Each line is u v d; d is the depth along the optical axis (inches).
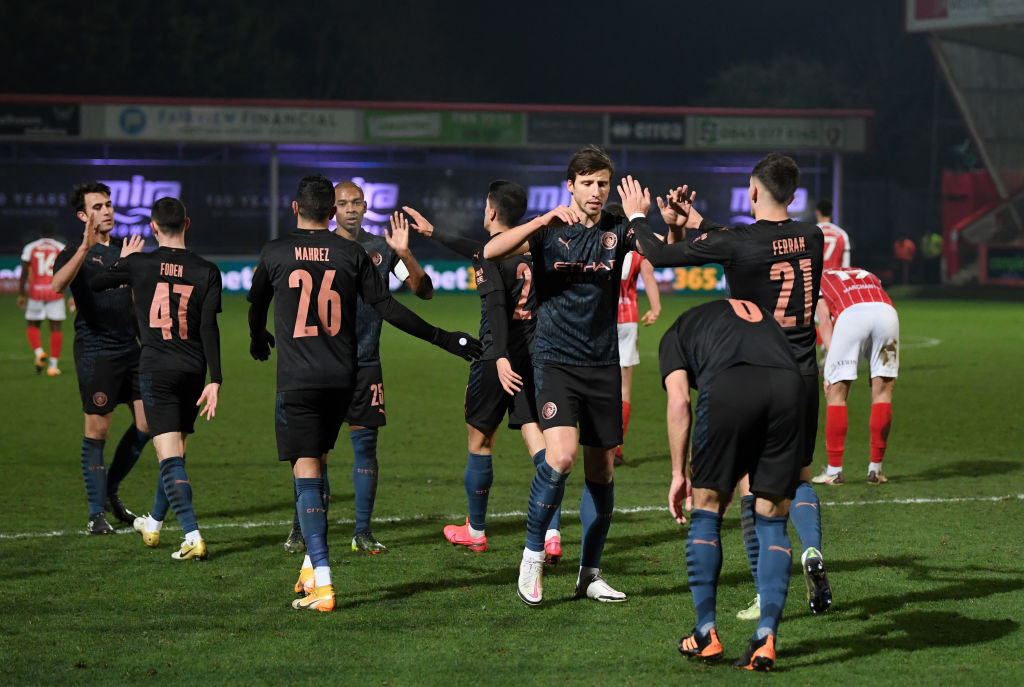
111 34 6215.6
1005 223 5324.8
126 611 738.2
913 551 888.9
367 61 7347.4
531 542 748.0
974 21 4835.1
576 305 732.7
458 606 751.7
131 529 984.3
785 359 618.8
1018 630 693.3
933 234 5792.3
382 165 5191.9
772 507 625.0
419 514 1047.6
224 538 951.6
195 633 691.4
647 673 619.8
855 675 614.5
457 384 2065.7
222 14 6673.2
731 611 741.9
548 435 735.1
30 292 2149.4
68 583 805.9
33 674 618.5
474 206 5280.5
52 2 6156.5
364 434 909.2
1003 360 2433.6
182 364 890.1
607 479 762.2
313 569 750.5
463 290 4906.5
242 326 3235.7
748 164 5418.3
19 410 1710.1
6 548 911.0
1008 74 5270.7
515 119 5068.9
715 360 621.6
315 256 763.4
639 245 707.4
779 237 692.1
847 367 1167.0
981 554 879.1
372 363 902.4
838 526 979.3
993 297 4849.9
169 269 885.8
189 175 5002.5
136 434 990.4
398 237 820.0
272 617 725.9
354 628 701.9
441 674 618.2
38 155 4822.8
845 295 1171.3
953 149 6702.8
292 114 4862.2
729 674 617.6
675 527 988.6
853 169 7431.1
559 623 713.0
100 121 4697.3
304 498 756.0
